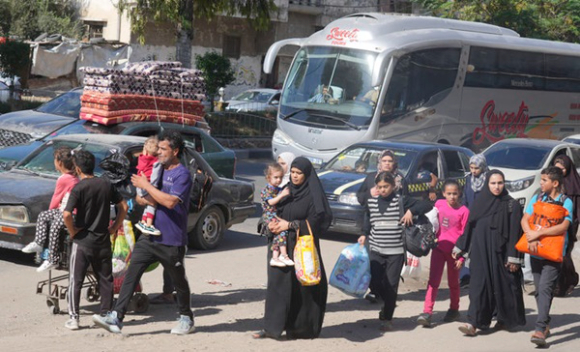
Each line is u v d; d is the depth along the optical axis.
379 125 21.52
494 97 24.94
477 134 24.56
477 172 11.72
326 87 22.12
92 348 7.68
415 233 9.15
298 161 8.32
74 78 41.31
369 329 9.39
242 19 47.19
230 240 15.04
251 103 35.66
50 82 40.97
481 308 9.17
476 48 24.16
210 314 9.58
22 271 11.23
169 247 8.16
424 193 15.39
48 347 7.62
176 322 9.10
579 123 28.25
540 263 9.04
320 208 8.27
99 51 41.62
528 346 8.91
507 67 25.27
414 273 10.77
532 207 9.23
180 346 7.98
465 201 11.77
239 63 47.75
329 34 22.55
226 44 47.12
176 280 8.39
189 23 29.06
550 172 9.15
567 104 27.53
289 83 22.92
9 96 31.22
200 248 13.73
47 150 12.72
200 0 29.64
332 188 15.04
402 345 8.75
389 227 9.26
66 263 8.88
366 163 16.16
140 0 31.05
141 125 16.23
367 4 51.06
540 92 26.50
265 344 8.30
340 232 16.30
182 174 8.16
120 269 9.14
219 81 37.25
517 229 9.07
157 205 8.19
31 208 11.09
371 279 9.40
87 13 44.88
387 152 10.36
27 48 33.41
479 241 9.18
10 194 11.21
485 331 9.52
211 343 8.19
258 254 13.72
